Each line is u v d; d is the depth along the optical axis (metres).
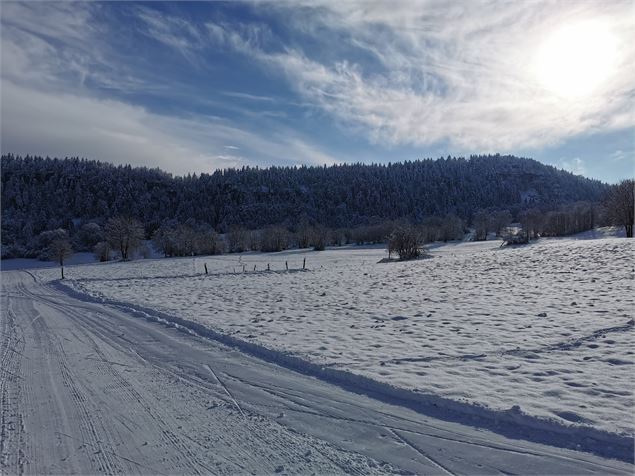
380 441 4.83
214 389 6.61
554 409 5.20
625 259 17.64
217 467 4.39
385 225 96.31
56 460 4.58
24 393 6.57
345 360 7.54
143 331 10.95
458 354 7.66
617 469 4.09
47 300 18.89
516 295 13.36
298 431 5.14
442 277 19.64
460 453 4.52
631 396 5.47
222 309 13.79
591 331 8.54
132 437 5.09
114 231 69.94
